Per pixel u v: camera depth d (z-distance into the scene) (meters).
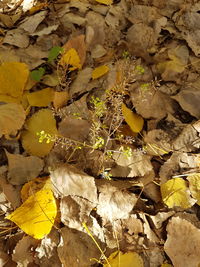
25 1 0.43
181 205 0.29
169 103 0.35
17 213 0.27
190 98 0.35
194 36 0.40
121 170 0.31
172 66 0.37
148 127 0.34
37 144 0.32
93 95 0.35
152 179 0.31
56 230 0.28
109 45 0.39
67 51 0.37
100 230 0.28
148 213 0.30
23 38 0.38
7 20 0.40
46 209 0.28
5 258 0.27
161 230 0.29
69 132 0.32
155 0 0.42
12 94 0.34
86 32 0.38
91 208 0.28
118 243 0.28
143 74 0.36
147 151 0.32
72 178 0.29
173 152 0.32
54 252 0.27
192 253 0.27
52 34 0.39
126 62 0.36
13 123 0.32
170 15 0.42
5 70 0.34
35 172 0.31
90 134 0.31
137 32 0.39
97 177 0.31
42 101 0.34
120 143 0.32
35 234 0.27
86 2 0.41
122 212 0.28
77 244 0.27
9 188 0.30
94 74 0.35
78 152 0.32
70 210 0.28
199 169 0.31
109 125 0.33
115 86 0.34
